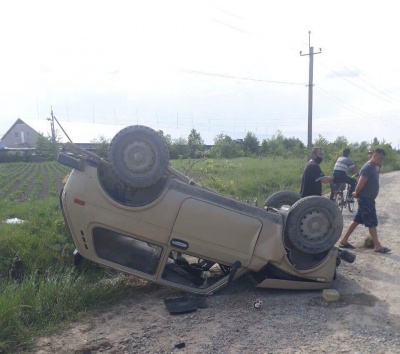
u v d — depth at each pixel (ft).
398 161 126.72
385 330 16.44
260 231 19.71
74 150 19.70
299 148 135.74
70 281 20.33
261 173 67.87
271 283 20.15
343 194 44.14
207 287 20.38
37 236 26.58
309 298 19.81
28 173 121.39
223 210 19.53
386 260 25.46
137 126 19.13
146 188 20.02
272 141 169.89
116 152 18.93
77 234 19.62
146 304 19.52
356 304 19.02
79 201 19.27
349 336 15.98
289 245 20.77
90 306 19.12
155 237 19.39
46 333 16.79
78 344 15.87
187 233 19.33
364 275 22.84
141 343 15.81
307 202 19.95
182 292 20.68
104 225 19.35
